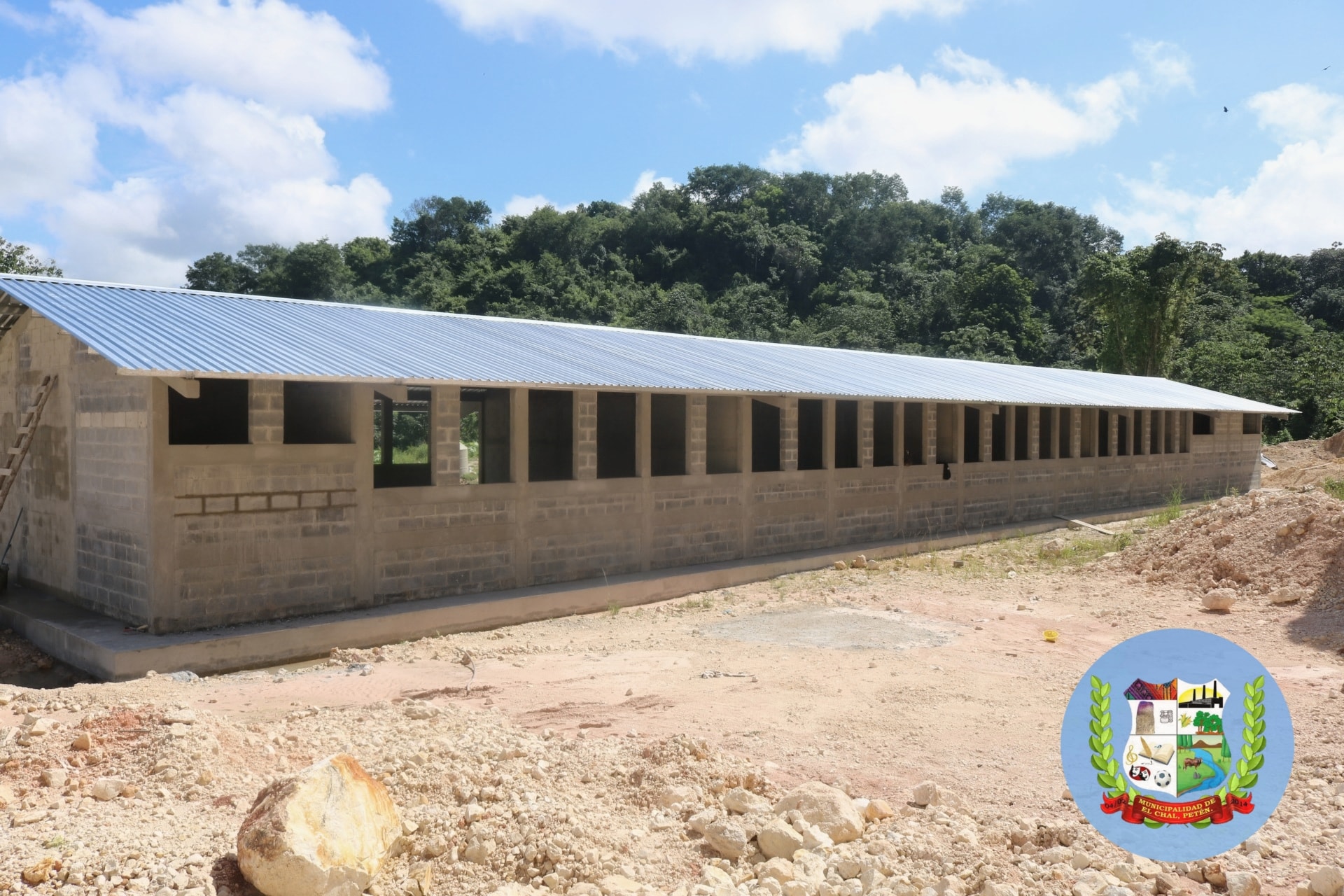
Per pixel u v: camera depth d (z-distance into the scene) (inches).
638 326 2805.1
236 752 281.4
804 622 541.6
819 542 805.2
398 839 226.4
